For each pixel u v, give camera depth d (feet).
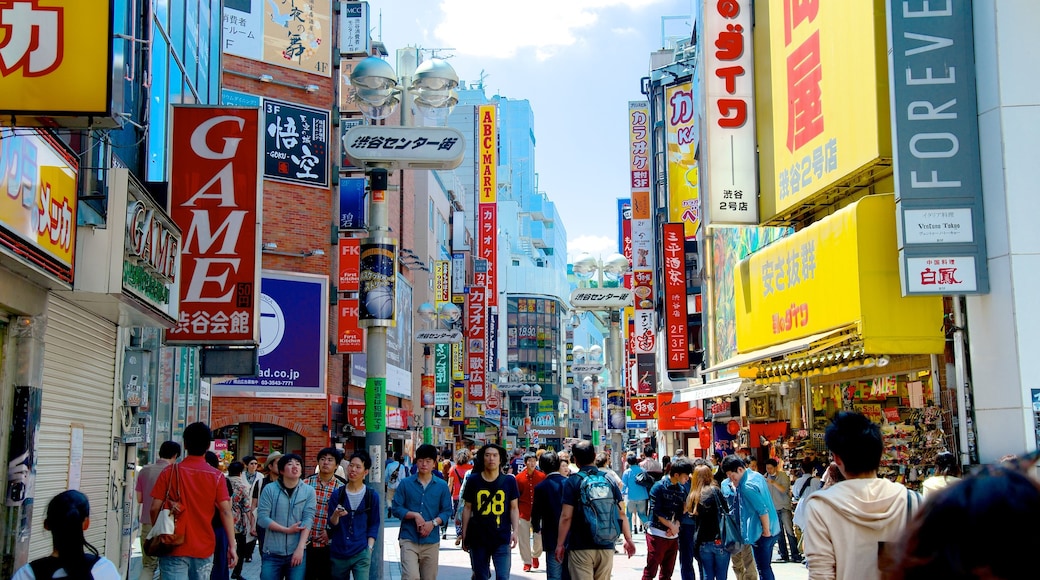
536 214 446.60
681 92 109.19
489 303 197.98
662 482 37.27
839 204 45.80
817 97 43.78
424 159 40.50
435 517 32.60
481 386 174.19
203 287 43.47
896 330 36.14
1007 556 4.99
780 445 60.08
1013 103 32.17
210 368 51.83
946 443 36.19
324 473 31.37
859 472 14.21
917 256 32.89
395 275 40.34
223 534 33.50
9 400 29.94
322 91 103.55
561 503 31.65
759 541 34.86
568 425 370.53
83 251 33.01
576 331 419.33
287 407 98.58
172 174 44.06
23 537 29.66
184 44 54.80
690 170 108.68
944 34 33.35
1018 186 31.78
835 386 52.95
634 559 57.47
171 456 32.99
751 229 70.08
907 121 33.30
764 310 50.08
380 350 39.70
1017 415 31.55
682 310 96.07
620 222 146.82
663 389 117.60
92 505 39.78
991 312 32.73
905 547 5.41
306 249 100.78
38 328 30.86
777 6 48.83
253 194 44.24
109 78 21.83
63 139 33.76
